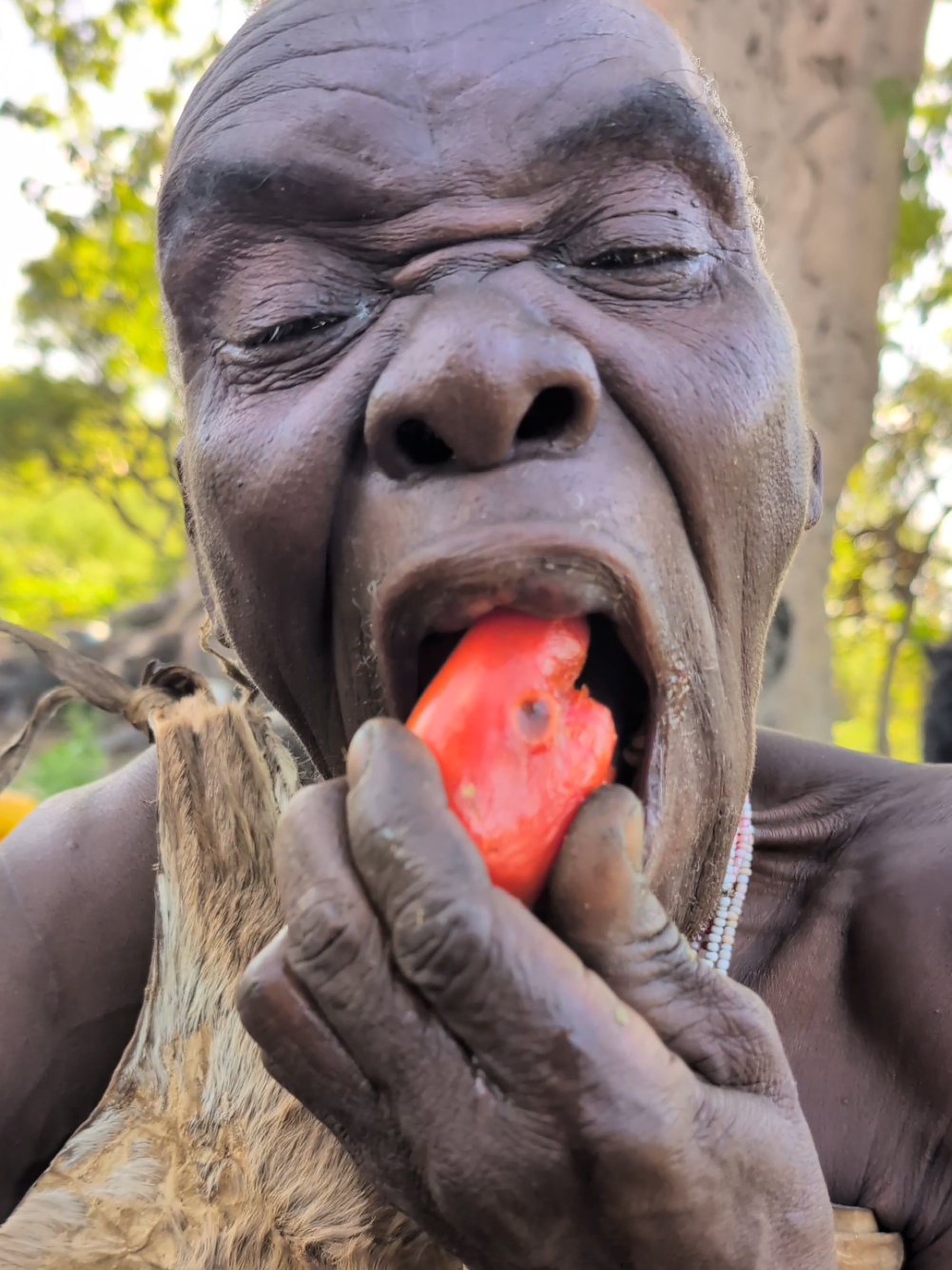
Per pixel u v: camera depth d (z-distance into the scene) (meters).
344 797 0.19
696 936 0.30
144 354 2.00
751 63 0.67
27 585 2.41
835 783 0.37
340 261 0.25
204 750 0.35
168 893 0.34
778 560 0.28
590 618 0.26
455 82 0.25
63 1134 0.37
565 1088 0.17
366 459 0.24
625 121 0.25
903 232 1.20
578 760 0.20
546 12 0.25
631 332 0.25
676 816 0.24
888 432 1.62
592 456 0.23
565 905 0.19
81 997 0.37
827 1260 0.21
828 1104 0.32
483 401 0.21
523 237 0.25
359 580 0.24
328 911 0.18
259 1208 0.29
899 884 0.33
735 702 0.27
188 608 1.46
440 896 0.17
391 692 0.24
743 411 0.25
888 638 1.69
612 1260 0.19
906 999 0.32
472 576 0.22
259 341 0.26
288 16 0.26
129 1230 0.29
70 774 1.46
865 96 0.70
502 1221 0.18
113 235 1.65
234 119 0.26
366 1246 0.28
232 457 0.26
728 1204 0.19
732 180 0.26
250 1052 0.31
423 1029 0.18
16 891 0.37
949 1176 0.31
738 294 0.26
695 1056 0.19
